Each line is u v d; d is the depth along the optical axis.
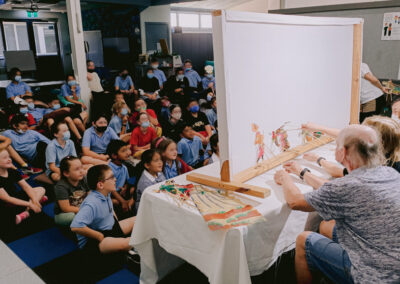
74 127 5.53
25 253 2.73
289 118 2.23
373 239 1.40
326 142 2.60
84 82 6.84
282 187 1.80
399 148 1.85
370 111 3.58
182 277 2.31
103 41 12.25
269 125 2.06
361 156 1.48
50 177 3.85
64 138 3.80
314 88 2.41
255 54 1.84
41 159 4.53
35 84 10.30
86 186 3.02
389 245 1.37
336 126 2.78
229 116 1.73
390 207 1.38
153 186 1.97
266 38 1.90
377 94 3.49
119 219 3.11
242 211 1.62
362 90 3.57
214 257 1.60
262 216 1.58
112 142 3.31
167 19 12.38
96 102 7.02
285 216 1.73
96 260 2.54
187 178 2.02
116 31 12.56
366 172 1.47
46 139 4.75
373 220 1.40
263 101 1.97
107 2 10.25
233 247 1.52
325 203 1.50
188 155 3.91
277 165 2.12
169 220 1.81
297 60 2.18
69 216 2.86
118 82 8.33
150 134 4.71
